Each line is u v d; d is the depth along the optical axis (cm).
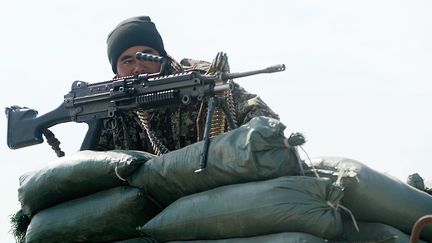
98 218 554
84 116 632
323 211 472
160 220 521
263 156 486
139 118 617
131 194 541
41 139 664
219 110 574
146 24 660
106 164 551
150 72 650
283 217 472
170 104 585
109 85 618
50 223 574
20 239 624
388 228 493
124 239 558
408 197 505
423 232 518
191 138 626
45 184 577
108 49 668
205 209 500
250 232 486
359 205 495
